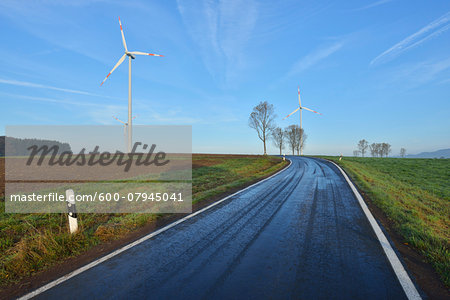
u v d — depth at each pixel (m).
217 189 10.13
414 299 2.68
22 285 3.18
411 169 22.97
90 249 4.29
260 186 11.25
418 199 9.76
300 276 3.17
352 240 4.43
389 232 4.90
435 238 4.45
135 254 3.97
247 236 4.70
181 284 3.03
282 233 4.84
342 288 2.89
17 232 5.60
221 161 28.86
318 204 7.38
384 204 7.26
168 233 4.96
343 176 14.45
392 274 3.21
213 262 3.61
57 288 3.04
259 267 3.44
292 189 10.20
